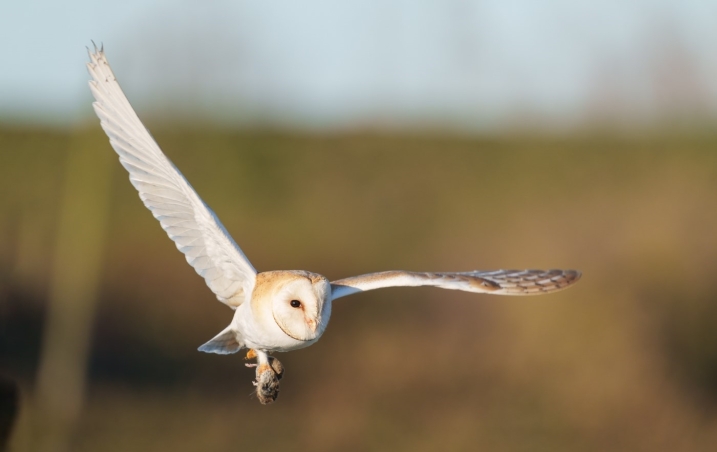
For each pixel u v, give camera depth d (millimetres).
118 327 18562
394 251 23234
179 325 18844
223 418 16906
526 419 16828
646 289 17484
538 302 18281
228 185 25453
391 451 16219
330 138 27578
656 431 16406
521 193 24250
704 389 16562
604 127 26500
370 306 19641
